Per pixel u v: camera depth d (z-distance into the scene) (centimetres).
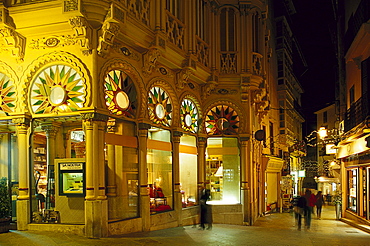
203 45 1477
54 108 1000
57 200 1008
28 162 1017
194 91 1478
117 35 992
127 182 1112
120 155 1112
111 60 1020
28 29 991
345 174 1919
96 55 972
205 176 1519
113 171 1108
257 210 1859
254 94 1666
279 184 2441
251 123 1636
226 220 1487
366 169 1481
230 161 1590
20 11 965
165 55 1210
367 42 1390
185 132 1397
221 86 1573
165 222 1222
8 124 1105
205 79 1497
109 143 1017
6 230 975
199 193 1476
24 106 1011
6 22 969
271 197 2325
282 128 2786
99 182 963
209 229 1255
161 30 1165
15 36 994
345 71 1958
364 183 1556
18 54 1006
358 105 1493
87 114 952
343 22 1992
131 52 1103
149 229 1128
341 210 1944
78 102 982
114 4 944
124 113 1079
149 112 1192
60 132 1305
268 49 1941
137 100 1129
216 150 1594
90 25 962
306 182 4075
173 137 1313
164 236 1047
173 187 1299
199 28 1473
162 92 1280
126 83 1102
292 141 3152
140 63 1141
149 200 1145
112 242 897
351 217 1736
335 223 1791
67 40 988
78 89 984
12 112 1016
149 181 1215
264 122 2205
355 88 1653
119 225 1020
